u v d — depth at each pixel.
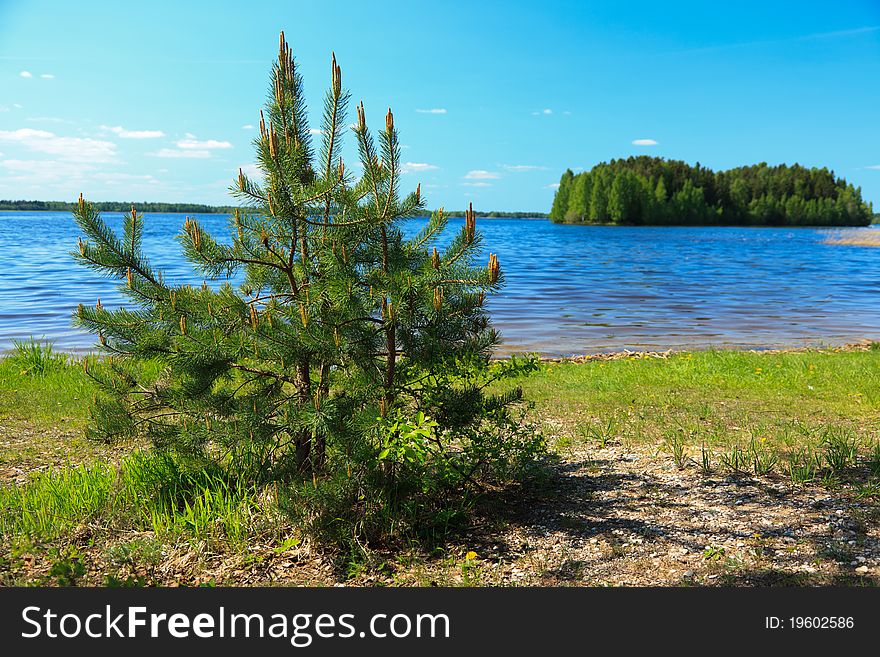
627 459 6.62
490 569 4.35
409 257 4.93
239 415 4.86
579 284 34.59
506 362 5.66
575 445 7.21
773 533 4.67
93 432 5.38
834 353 14.38
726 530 4.77
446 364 5.06
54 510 5.10
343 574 4.34
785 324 21.00
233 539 4.68
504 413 5.45
